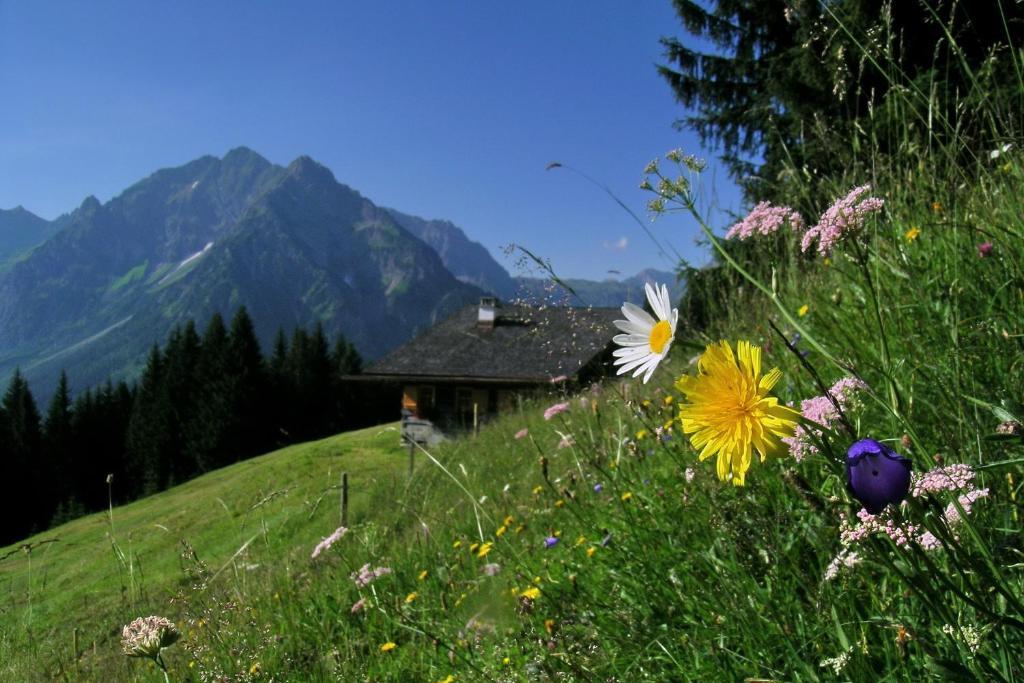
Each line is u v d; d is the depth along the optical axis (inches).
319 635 157.5
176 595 191.8
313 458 828.6
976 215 101.2
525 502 180.5
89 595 249.8
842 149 127.1
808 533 76.0
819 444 41.3
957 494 47.3
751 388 42.1
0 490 3095.5
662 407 119.4
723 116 674.8
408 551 180.9
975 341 79.9
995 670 42.9
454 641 110.8
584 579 105.9
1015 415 47.3
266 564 230.5
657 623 86.6
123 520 926.4
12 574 324.8
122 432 3521.2
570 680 85.4
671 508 100.7
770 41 667.4
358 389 3538.4
